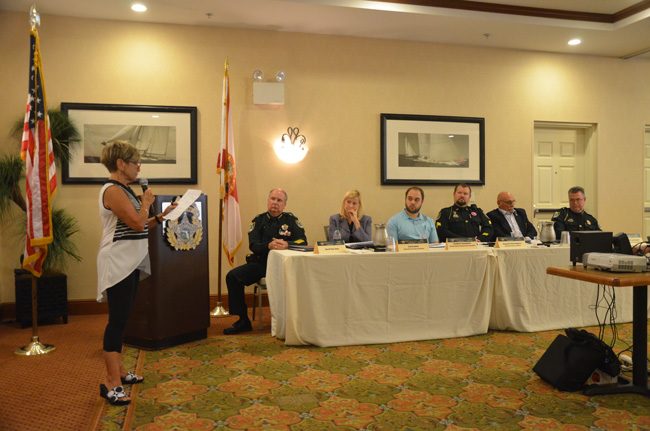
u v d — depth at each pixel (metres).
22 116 4.86
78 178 4.97
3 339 4.11
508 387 2.94
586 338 2.93
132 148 2.77
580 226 5.11
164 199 3.69
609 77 6.41
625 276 2.57
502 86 6.05
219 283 5.05
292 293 3.68
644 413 2.57
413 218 4.67
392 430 2.39
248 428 2.41
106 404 2.70
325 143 5.55
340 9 4.85
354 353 3.57
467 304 4.00
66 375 3.21
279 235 4.45
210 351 3.66
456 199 5.06
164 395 2.82
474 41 5.80
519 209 5.39
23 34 4.88
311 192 5.52
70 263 4.99
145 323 3.71
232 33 5.32
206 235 4.07
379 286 3.79
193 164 5.20
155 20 5.09
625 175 6.49
